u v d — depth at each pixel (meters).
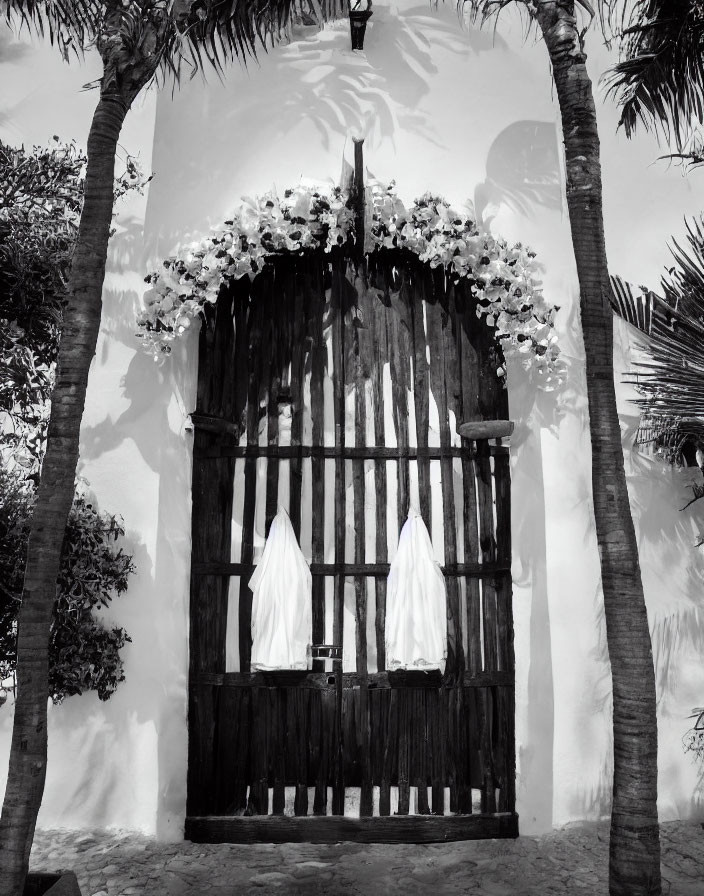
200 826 5.06
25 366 4.63
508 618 5.32
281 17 5.41
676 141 5.91
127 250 5.54
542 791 5.18
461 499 5.57
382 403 5.57
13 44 5.72
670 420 5.34
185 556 5.33
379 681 5.27
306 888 4.37
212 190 5.59
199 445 5.43
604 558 3.94
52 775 5.15
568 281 5.64
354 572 5.38
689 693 5.43
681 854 4.74
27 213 4.48
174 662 5.22
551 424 5.49
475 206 5.62
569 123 4.14
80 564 5.02
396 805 5.28
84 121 5.68
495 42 5.77
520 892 4.30
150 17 3.83
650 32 5.17
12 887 3.24
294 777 5.24
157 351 5.34
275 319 5.63
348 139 5.65
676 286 5.71
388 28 5.76
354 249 5.64
